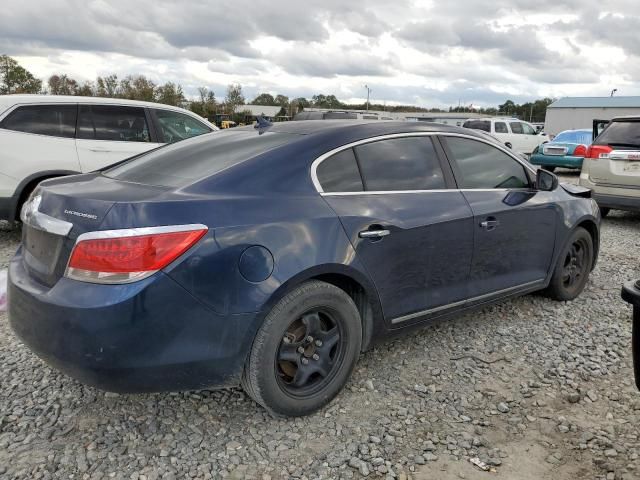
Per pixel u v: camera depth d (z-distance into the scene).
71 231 2.55
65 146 6.63
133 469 2.58
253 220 2.72
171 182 2.93
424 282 3.49
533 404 3.22
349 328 3.10
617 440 2.88
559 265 4.65
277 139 3.26
